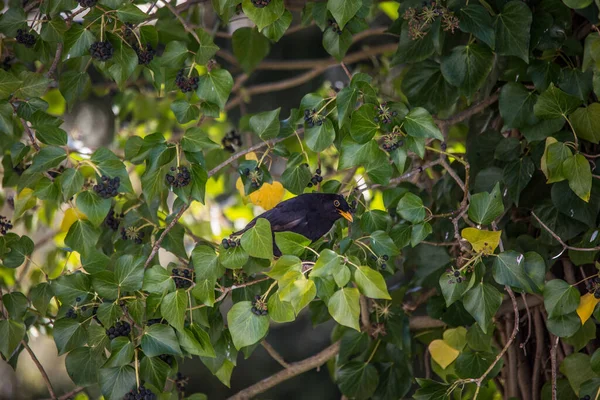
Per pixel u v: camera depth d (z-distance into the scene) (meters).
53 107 8.71
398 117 4.74
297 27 7.61
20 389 10.70
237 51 7.14
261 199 5.77
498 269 4.57
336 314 4.28
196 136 4.75
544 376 5.98
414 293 6.66
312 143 4.86
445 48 5.32
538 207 5.49
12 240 5.22
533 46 5.32
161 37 6.80
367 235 5.10
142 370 4.72
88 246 4.86
